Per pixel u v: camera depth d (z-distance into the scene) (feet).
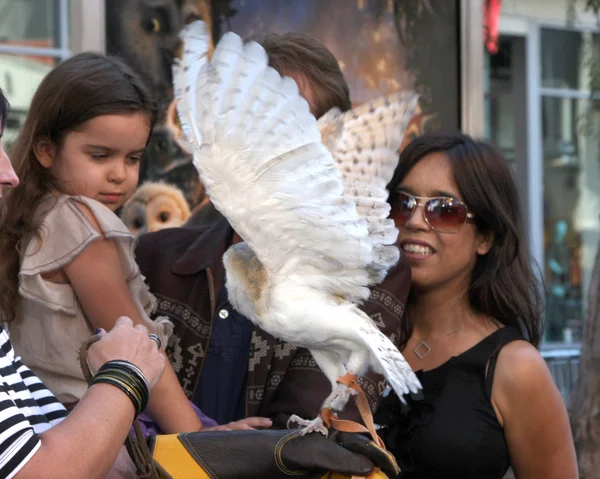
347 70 20.38
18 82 19.20
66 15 19.25
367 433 7.63
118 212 18.06
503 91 26.63
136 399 6.51
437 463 9.73
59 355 8.36
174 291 9.79
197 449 7.22
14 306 8.63
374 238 7.56
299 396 8.55
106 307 8.28
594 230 28.48
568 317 28.09
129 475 7.31
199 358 9.45
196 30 7.12
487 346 10.18
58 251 8.30
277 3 19.61
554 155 27.58
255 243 7.09
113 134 8.54
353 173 7.70
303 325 7.09
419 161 10.61
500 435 9.96
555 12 27.09
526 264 10.73
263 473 7.13
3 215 8.48
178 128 18.58
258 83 6.89
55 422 7.23
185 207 18.70
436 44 21.29
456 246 10.36
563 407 10.19
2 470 5.76
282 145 6.89
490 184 10.45
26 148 8.62
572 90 27.58
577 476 10.30
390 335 8.87
